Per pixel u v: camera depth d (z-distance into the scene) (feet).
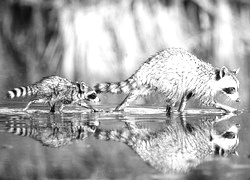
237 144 31.53
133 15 79.41
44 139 32.50
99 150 29.55
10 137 32.99
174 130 36.09
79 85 49.24
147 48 78.33
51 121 39.91
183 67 47.93
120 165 26.35
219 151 29.60
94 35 77.25
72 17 79.15
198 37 81.61
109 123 39.17
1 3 91.50
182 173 25.03
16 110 46.11
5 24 90.48
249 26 83.97
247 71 74.33
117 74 73.20
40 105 50.52
